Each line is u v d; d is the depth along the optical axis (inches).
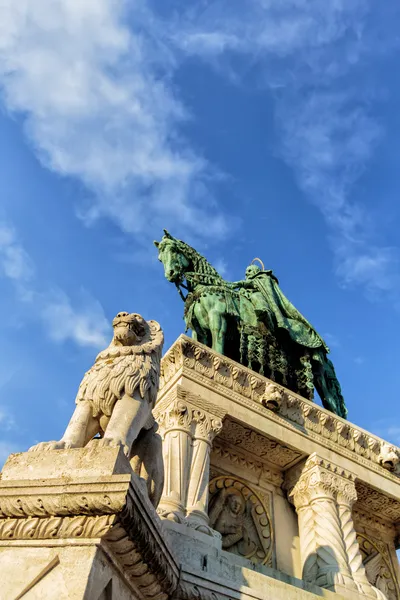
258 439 374.6
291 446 377.7
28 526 176.7
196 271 492.1
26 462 193.0
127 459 195.2
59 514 176.7
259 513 366.0
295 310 498.6
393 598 402.6
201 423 339.9
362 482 395.9
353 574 326.3
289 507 381.4
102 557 174.9
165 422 338.0
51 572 169.0
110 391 232.5
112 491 174.6
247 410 371.9
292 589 269.4
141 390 235.0
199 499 304.3
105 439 203.2
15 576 168.1
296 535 367.9
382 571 410.9
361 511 426.0
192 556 256.2
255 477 382.0
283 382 437.7
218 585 244.2
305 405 404.5
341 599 293.9
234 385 378.9
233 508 356.8
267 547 352.2
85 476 179.9
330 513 356.2
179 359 365.4
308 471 377.1
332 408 480.7
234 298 473.4
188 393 347.9
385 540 428.5
